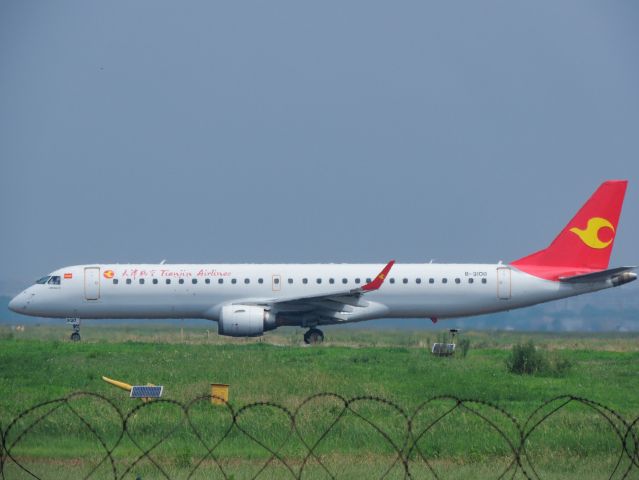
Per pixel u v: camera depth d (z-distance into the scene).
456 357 176.00
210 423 99.38
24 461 83.50
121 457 84.94
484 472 81.19
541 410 111.75
